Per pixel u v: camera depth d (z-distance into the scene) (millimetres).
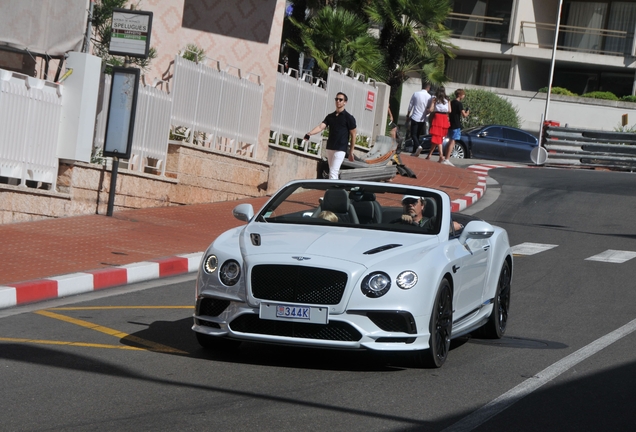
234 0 22984
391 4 35781
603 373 8812
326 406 7184
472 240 10055
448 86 54188
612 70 55094
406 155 31094
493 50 54312
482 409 7328
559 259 16812
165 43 21578
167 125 18953
